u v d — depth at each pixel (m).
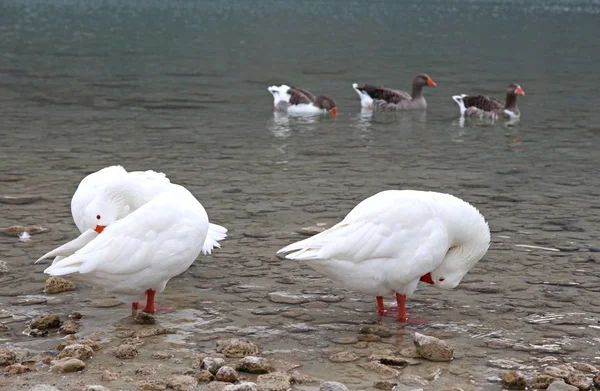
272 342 7.70
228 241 11.01
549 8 110.44
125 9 90.81
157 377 6.79
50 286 8.99
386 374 6.93
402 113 26.03
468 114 25.34
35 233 11.05
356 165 16.66
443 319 8.41
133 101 25.75
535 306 8.79
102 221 8.61
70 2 101.06
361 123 23.58
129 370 6.94
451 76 35.12
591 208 13.19
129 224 7.93
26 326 7.96
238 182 14.69
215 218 12.12
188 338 7.75
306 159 17.23
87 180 9.54
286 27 66.06
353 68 37.50
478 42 53.09
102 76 32.06
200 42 49.75
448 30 64.88
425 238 7.89
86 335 7.75
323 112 25.42
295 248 7.85
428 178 15.48
